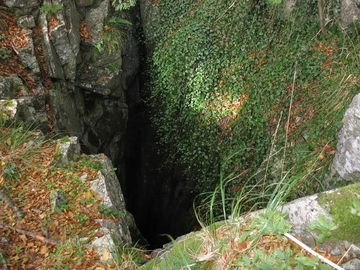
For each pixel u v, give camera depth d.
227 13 8.17
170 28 9.04
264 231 2.86
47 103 6.84
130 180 10.47
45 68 6.99
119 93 8.70
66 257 3.88
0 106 5.43
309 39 7.14
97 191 4.81
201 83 8.42
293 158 6.48
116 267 3.77
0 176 4.64
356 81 5.95
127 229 4.99
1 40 6.61
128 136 10.14
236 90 8.02
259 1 7.79
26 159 5.00
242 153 7.73
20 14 6.86
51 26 6.98
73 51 7.31
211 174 8.52
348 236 2.58
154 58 9.12
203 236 3.26
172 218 9.95
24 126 5.64
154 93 9.39
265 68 7.57
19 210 4.36
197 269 2.90
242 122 7.88
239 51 8.05
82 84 8.00
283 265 2.55
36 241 4.09
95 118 8.45
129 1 8.43
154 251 4.65
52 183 4.75
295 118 6.81
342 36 6.79
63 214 4.42
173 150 9.55
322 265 2.47
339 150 5.53
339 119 5.78
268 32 7.72
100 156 5.60
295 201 3.02
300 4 7.28
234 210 3.50
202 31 8.35
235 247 2.89
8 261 3.81
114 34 8.27
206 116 8.45
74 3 7.67
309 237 2.72
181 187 9.62
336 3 6.91
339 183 5.46
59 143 5.29
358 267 2.46
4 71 6.42
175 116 9.18
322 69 6.70
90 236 4.15
